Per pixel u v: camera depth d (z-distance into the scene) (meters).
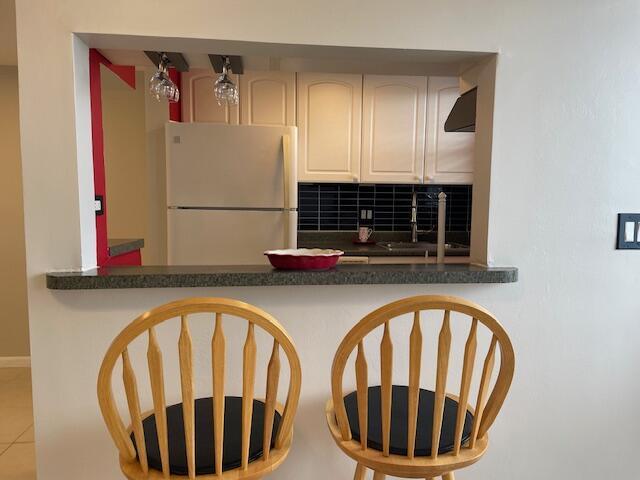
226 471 1.04
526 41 1.44
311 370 1.47
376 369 1.52
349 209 3.48
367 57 1.50
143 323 0.92
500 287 1.52
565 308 1.56
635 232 1.56
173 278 1.32
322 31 1.36
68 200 1.32
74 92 1.29
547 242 1.53
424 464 1.06
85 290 1.34
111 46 1.40
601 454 1.65
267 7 1.34
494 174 1.48
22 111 1.28
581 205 1.53
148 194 2.65
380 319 1.00
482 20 1.42
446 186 3.54
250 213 2.53
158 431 0.97
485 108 1.51
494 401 1.12
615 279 1.58
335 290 1.45
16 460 2.08
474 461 1.10
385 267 1.51
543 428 1.61
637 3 1.48
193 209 2.51
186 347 0.94
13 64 2.91
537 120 1.48
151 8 1.30
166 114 2.62
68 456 1.40
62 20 1.27
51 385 1.36
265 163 2.52
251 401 1.00
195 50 1.43
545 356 1.57
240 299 1.42
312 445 1.51
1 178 3.01
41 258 1.32
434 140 3.16
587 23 1.47
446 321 1.00
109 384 0.96
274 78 3.01
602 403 1.62
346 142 3.10
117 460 1.42
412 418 1.04
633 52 1.50
